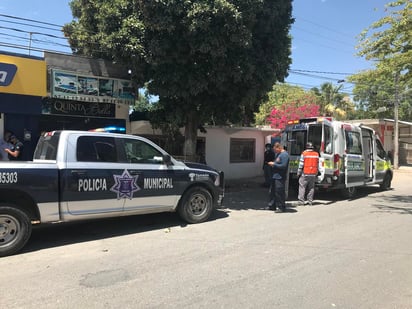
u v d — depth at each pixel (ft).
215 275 15.69
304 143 38.70
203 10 28.40
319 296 13.52
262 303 12.92
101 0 36.19
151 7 29.12
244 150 60.70
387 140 100.01
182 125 40.96
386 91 107.34
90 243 21.08
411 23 31.04
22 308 12.67
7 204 18.75
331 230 24.00
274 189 31.17
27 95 33.73
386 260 17.67
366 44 34.94
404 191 46.21
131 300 13.25
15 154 33.14
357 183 39.81
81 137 21.53
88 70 38.52
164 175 24.35
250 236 22.35
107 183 21.88
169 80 32.89
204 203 26.63
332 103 124.57
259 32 33.68
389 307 12.64
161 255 18.60
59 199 20.34
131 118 48.62
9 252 18.75
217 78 32.83
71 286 14.60
